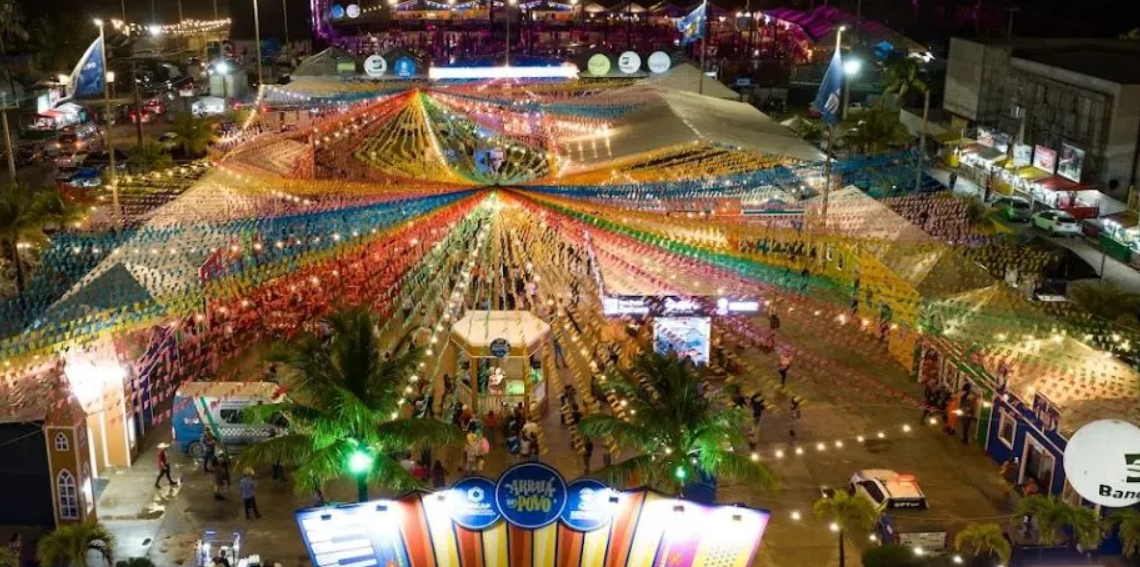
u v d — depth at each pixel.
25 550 28.34
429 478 31.70
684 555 21.55
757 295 41.78
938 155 72.88
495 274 42.94
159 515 30.56
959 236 50.44
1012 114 70.94
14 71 84.69
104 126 79.50
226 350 38.44
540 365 35.50
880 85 88.12
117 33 93.31
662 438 26.17
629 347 38.69
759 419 35.69
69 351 31.86
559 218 46.41
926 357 38.50
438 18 101.88
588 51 77.06
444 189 50.78
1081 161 62.12
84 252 42.22
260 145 59.53
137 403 34.12
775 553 28.89
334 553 21.25
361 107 68.94
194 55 96.75
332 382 25.89
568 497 21.31
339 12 101.44
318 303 40.78
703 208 48.09
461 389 35.94
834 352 40.91
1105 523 27.25
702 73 69.94
